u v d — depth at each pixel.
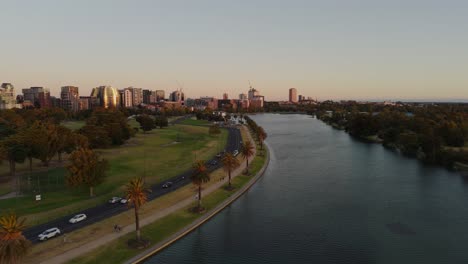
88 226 84.31
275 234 89.69
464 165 163.50
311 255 78.88
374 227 94.56
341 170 162.38
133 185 78.44
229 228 93.06
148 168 149.12
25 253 59.75
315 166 172.12
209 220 98.12
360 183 138.75
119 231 83.06
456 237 88.44
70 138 157.00
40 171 138.38
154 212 96.44
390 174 153.88
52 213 91.62
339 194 124.12
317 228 93.75
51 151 144.12
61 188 114.88
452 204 112.94
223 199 113.81
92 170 104.69
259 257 77.44
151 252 75.94
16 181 122.44
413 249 82.00
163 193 112.88
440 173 155.12
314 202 115.25
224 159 124.81
